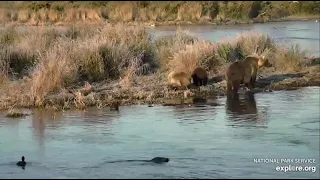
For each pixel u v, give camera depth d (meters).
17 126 14.74
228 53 23.34
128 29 25.64
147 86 19.30
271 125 14.27
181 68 20.89
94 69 20.84
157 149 12.43
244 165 11.25
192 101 17.44
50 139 13.43
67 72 19.19
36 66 19.97
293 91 18.73
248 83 18.88
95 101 17.23
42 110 16.53
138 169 11.10
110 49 21.91
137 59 21.92
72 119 15.38
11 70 20.91
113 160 11.71
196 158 11.72
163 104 17.11
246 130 13.84
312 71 21.95
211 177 10.62
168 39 25.83
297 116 15.17
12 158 12.01
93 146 12.77
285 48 23.92
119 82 20.00
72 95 17.75
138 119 15.26
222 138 13.17
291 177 10.59
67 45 22.28
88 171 11.04
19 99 17.22
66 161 11.71
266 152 12.03
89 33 26.75
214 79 20.56
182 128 14.20
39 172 11.05
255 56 19.86
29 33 26.16
